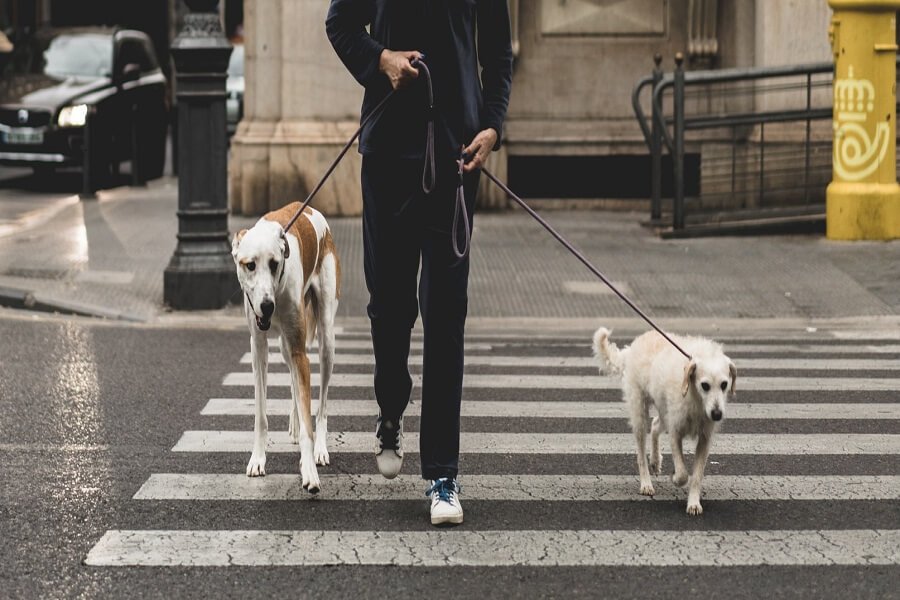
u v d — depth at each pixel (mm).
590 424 8320
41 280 13250
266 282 6152
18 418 8234
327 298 7086
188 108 12391
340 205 16953
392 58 6004
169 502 6477
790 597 5266
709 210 17828
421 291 6273
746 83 17703
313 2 16859
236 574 5465
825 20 16953
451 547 5836
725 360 6172
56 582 5352
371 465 7227
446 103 6094
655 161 16250
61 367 9828
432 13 6055
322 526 6117
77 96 20969
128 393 9000
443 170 6102
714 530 6121
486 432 8086
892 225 15266
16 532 5988
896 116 16078
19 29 33500
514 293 13000
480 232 16031
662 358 6375
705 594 5289
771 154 17375
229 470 7074
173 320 12070
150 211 17703
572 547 5855
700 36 17859
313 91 16969
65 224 16516
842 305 12688
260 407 6918
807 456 7543
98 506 6398
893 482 6988
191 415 8375
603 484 6922
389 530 6070
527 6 17984
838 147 15289
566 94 18062
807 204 16047
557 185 18109
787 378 9875
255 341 6848
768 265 14133
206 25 12375
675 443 6332
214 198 12477
